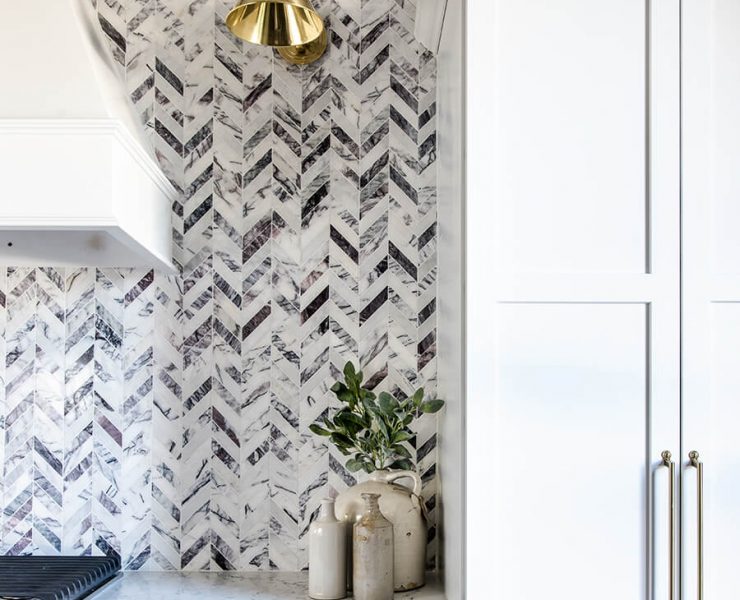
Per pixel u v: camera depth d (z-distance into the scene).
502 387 1.57
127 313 2.24
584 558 1.56
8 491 2.22
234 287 2.25
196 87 2.27
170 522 2.22
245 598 1.96
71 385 2.23
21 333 2.23
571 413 1.57
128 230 1.66
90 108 1.59
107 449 2.22
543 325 1.58
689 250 1.58
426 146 2.26
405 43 2.27
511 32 1.60
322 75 2.27
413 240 2.25
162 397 2.23
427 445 2.21
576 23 1.60
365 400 2.05
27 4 1.64
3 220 1.53
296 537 2.22
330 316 2.25
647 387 1.58
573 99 1.60
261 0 1.83
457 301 1.71
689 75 1.60
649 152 1.59
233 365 2.24
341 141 2.26
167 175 2.26
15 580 1.89
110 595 1.98
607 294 1.58
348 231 2.25
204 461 2.23
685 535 1.56
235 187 2.26
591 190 1.59
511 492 1.56
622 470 1.57
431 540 2.20
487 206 1.58
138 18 2.28
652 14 1.60
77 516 2.21
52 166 1.54
